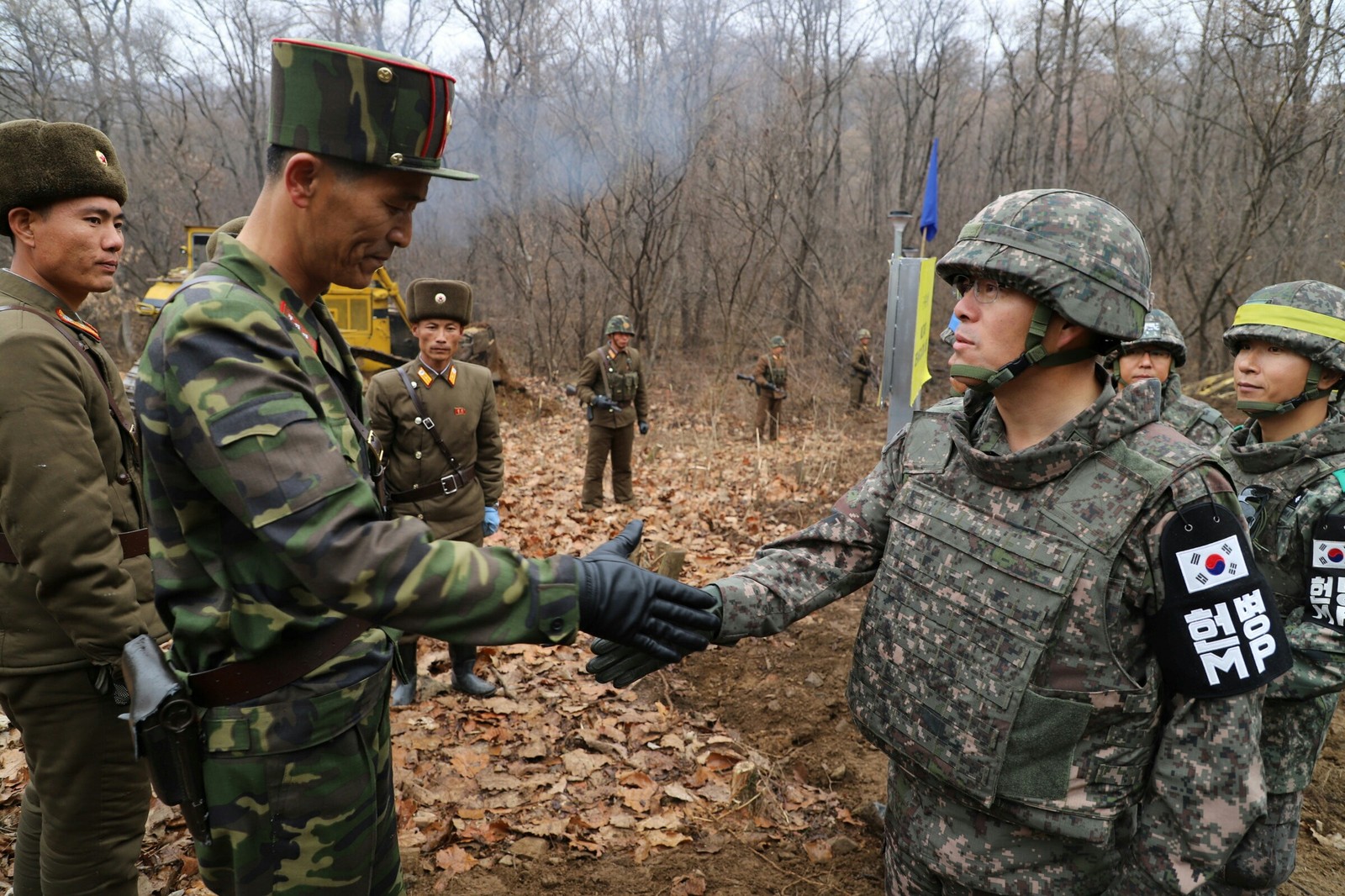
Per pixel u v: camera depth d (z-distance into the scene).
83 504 1.92
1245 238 14.07
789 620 1.83
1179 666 1.48
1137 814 1.61
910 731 1.70
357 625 1.60
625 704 3.96
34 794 2.20
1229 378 13.41
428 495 3.89
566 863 2.89
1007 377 1.58
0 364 1.88
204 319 1.36
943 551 1.67
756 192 19.98
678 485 8.80
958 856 1.66
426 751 3.50
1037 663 1.53
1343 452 2.23
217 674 1.50
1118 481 1.51
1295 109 13.33
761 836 3.06
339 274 1.55
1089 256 1.50
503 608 1.32
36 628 2.00
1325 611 2.09
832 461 9.83
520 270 20.66
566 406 14.95
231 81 26.00
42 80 22.45
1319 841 3.26
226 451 1.31
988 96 26.39
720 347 19.19
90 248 2.14
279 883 1.56
